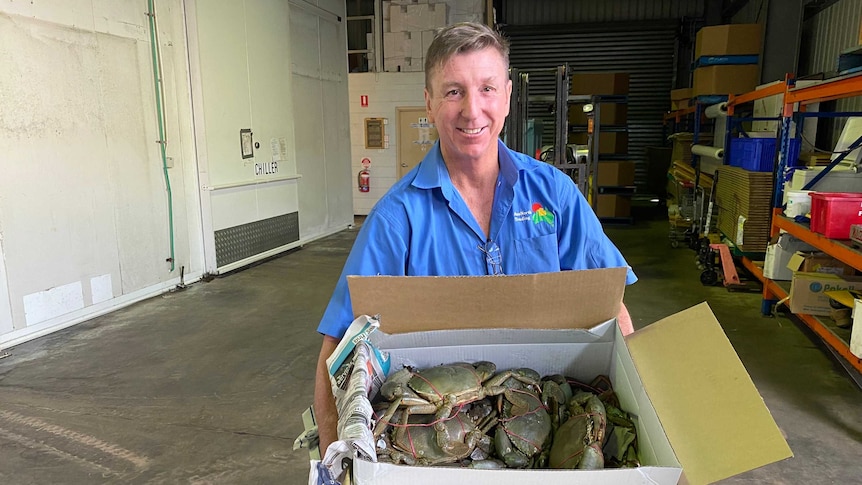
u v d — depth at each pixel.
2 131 3.76
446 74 1.18
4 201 3.80
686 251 7.07
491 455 1.10
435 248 1.31
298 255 6.99
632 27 11.17
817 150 4.96
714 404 0.91
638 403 1.03
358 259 1.28
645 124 11.67
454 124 1.21
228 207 6.01
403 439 1.07
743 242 4.95
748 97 5.30
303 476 2.42
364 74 9.80
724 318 4.40
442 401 1.10
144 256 5.00
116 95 4.62
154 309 4.77
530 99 6.55
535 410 1.13
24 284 3.96
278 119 6.81
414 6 9.43
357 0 9.95
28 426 2.84
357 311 1.13
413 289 1.11
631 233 8.44
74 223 4.30
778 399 3.06
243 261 6.29
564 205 1.37
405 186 1.33
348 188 9.06
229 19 5.83
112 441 2.70
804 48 7.41
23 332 3.98
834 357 3.55
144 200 4.97
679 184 8.00
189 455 2.59
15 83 3.82
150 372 3.49
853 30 6.03
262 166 6.54
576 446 1.00
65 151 4.20
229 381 3.36
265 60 6.48
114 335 4.14
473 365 1.20
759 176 4.84
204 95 5.53
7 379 3.38
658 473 0.77
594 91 8.89
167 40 5.13
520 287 1.11
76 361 3.66
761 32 6.98
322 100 8.11
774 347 3.78
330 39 8.25
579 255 1.38
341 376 1.03
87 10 4.32
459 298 1.12
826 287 3.48
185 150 5.45
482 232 1.33
